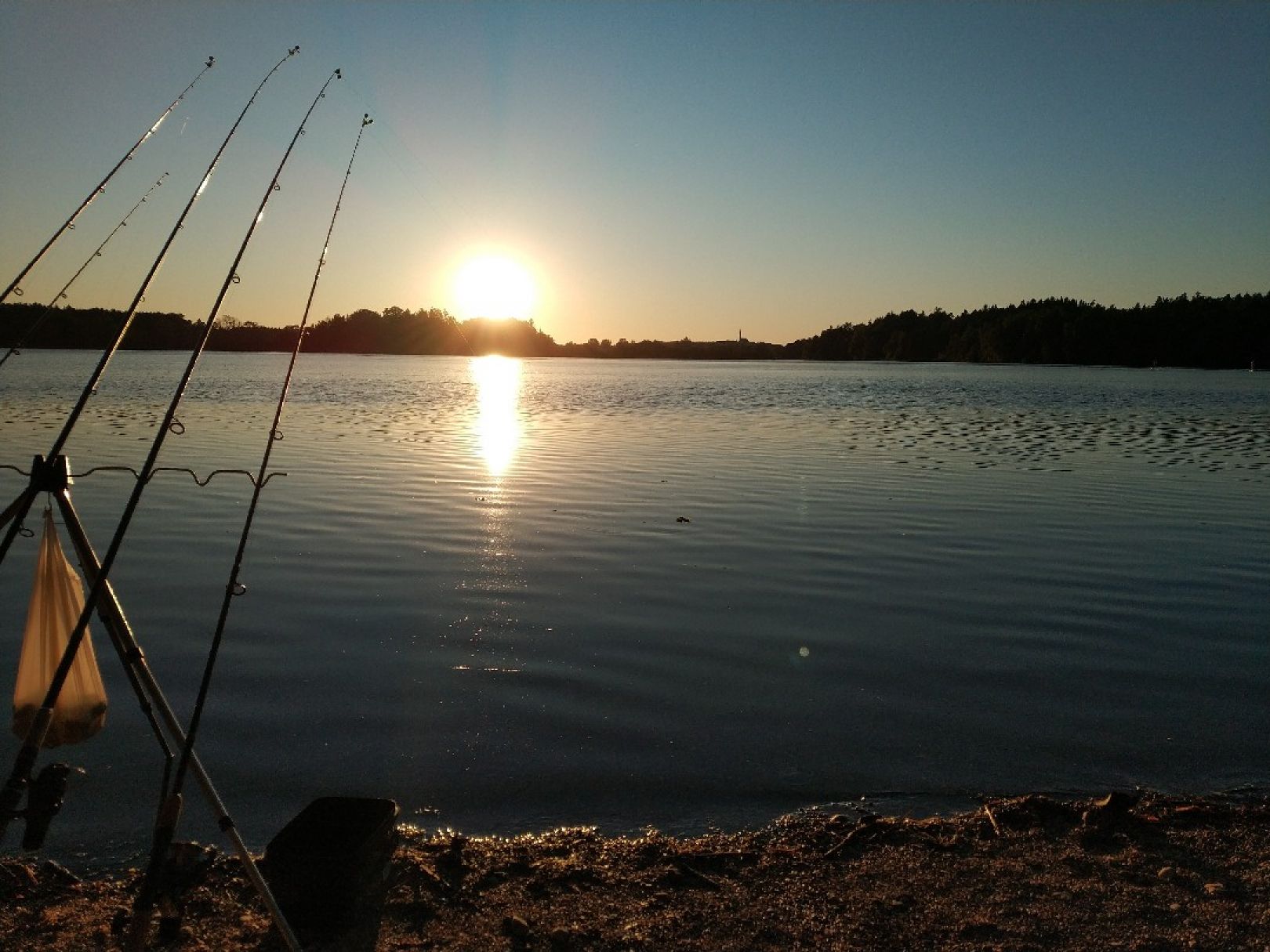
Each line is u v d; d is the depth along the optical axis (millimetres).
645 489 18719
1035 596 11227
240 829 5781
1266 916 4762
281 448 25047
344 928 4352
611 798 6270
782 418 37781
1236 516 16422
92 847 5543
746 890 5035
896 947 4496
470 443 26844
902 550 13562
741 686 8266
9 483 18188
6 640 9062
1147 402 50906
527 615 10211
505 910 4762
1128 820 5836
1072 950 4477
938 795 6398
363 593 10961
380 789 6344
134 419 32906
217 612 10148
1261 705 7953
